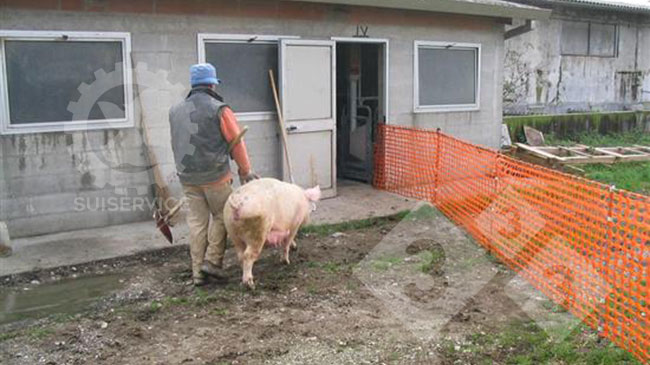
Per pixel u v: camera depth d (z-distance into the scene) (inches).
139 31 282.4
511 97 681.0
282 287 211.5
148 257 245.8
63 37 263.3
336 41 345.4
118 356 160.9
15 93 258.2
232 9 306.7
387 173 372.2
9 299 202.8
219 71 307.9
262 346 165.8
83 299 203.2
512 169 257.1
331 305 195.6
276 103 318.0
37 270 225.5
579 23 733.3
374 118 394.0
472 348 163.9
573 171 417.1
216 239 213.6
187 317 186.7
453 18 396.8
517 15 407.8
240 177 221.6
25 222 266.2
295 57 324.5
